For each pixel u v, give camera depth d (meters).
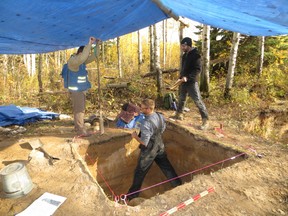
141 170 4.36
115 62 22.16
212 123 6.26
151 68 13.38
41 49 6.03
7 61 14.23
